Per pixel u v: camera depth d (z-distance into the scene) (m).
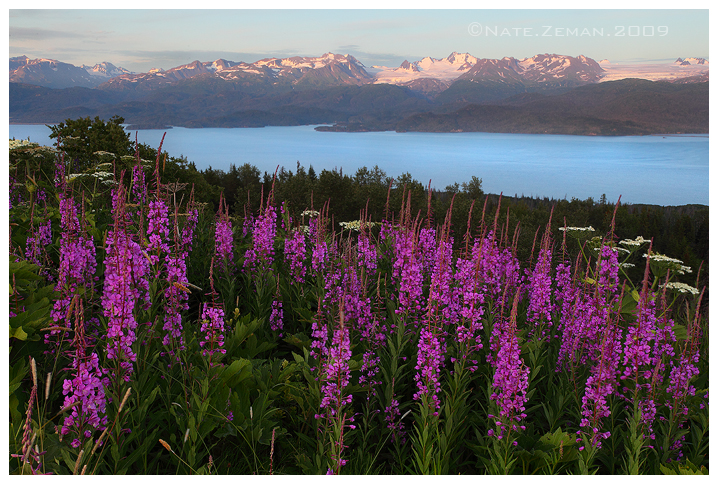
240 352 5.11
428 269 6.53
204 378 3.87
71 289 4.21
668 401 4.39
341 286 5.95
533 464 4.07
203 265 7.20
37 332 3.98
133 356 3.53
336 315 5.23
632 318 5.19
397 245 6.11
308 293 6.54
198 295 6.66
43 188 7.97
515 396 3.77
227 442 4.09
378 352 5.00
